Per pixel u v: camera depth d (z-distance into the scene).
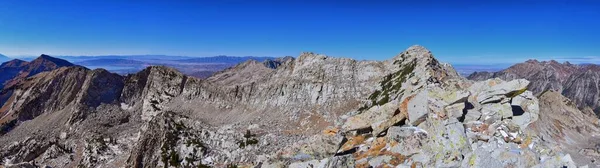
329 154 49.62
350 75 112.56
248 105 120.75
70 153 124.06
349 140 53.97
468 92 45.62
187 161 90.00
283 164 49.19
